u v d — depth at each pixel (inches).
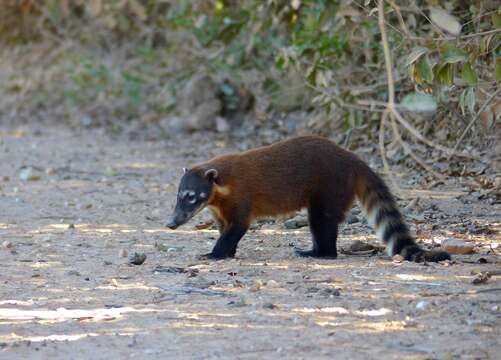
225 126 933.2
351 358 277.6
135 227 513.7
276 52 824.9
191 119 950.4
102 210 569.3
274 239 472.1
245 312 330.0
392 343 290.0
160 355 286.8
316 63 669.3
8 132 1025.5
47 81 1170.0
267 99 912.9
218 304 342.3
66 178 701.9
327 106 684.7
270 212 432.5
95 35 1185.4
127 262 418.6
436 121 639.8
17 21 1280.8
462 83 494.3
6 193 637.9
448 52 419.8
